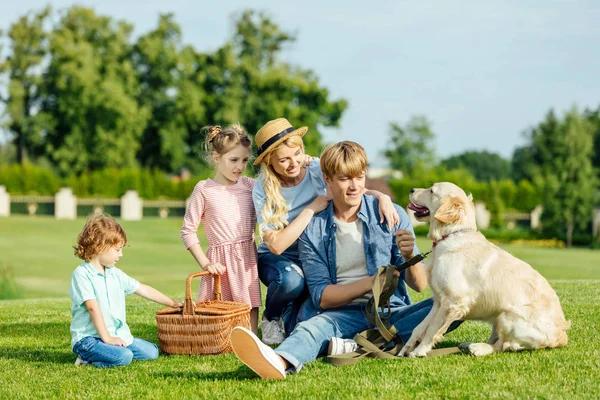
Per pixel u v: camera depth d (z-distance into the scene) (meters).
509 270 4.20
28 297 13.77
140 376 3.94
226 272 4.96
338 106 49.56
